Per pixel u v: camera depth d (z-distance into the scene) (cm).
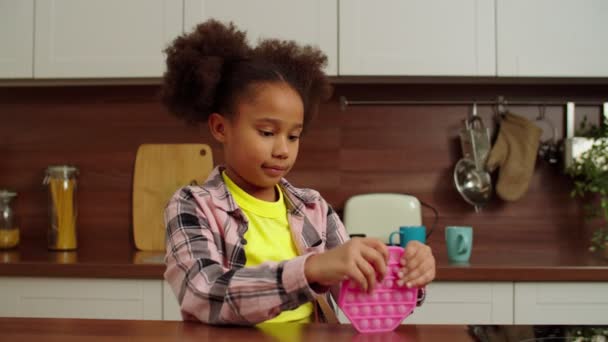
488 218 218
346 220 209
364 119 220
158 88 222
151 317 174
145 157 220
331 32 193
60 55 197
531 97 219
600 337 71
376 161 220
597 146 200
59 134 224
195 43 100
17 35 198
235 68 94
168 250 85
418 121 220
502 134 212
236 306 71
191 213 88
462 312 172
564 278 171
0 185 224
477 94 220
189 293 76
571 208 218
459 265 176
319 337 66
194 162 218
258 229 97
